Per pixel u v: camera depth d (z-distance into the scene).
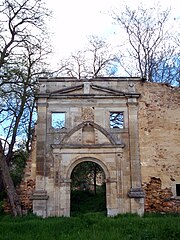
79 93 22.14
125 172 20.94
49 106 21.95
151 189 20.89
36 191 20.41
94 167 31.34
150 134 21.73
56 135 21.47
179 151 21.64
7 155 25.61
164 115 22.19
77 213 22.44
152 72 31.62
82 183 33.00
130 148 21.25
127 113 21.95
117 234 12.91
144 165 21.20
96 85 22.23
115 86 22.45
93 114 21.86
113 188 20.66
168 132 21.91
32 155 21.50
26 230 14.31
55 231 14.01
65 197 20.50
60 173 20.84
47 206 20.31
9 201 21.28
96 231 13.65
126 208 20.33
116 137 21.50
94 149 21.23
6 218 18.83
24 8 23.70
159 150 21.55
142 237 12.29
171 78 31.48
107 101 22.09
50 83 22.38
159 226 14.12
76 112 21.86
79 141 21.38
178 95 22.66
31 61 25.88
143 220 16.31
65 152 21.16
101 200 27.14
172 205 20.75
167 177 21.17
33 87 25.45
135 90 22.39
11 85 24.52
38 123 21.58
